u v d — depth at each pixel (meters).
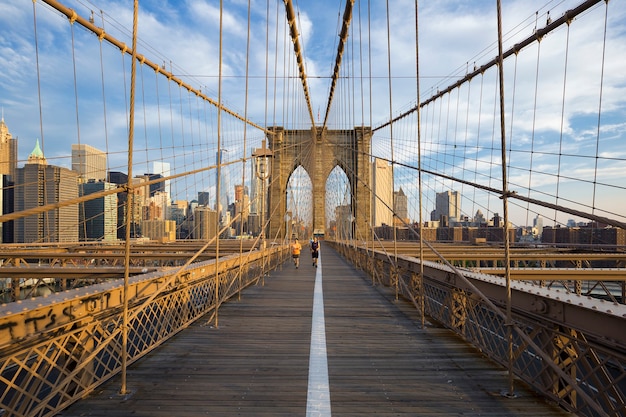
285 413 2.80
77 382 2.93
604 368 2.43
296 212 31.11
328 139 46.38
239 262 8.15
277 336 4.89
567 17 10.55
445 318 5.46
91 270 7.97
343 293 8.59
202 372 3.58
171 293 4.72
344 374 3.57
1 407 2.26
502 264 15.18
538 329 3.10
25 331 2.39
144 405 2.89
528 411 2.84
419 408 2.89
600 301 2.66
